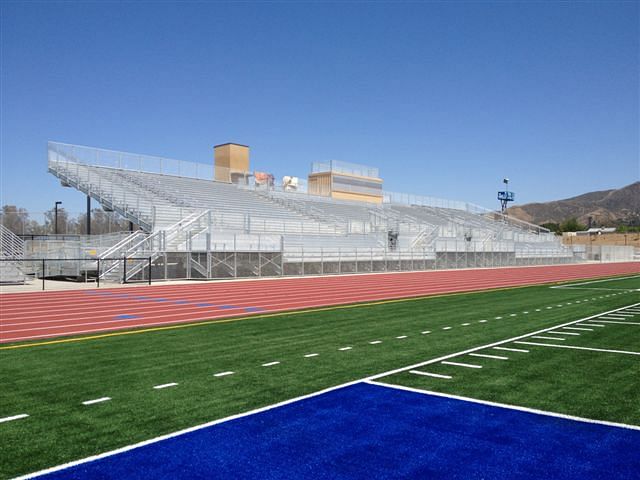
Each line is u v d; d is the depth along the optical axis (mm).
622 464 4898
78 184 36531
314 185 58969
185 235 31906
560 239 70750
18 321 14094
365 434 5652
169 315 15305
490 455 5105
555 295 21938
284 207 46656
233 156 51750
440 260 47344
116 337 11672
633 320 14281
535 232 69625
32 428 5832
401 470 4766
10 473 4703
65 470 4762
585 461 4969
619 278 34281
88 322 13945
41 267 30844
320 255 37938
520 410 6449
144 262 28500
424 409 6504
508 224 71812
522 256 58406
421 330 12625
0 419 6129
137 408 6527
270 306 17641
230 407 6566
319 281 29922
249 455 5094
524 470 4770
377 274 37906
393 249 44906
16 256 28422
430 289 24844
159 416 6230
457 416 6234
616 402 6766
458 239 50875
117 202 34500
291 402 6781
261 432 5707
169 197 38406
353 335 11898
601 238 116062
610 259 74062
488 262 53281
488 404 6688
